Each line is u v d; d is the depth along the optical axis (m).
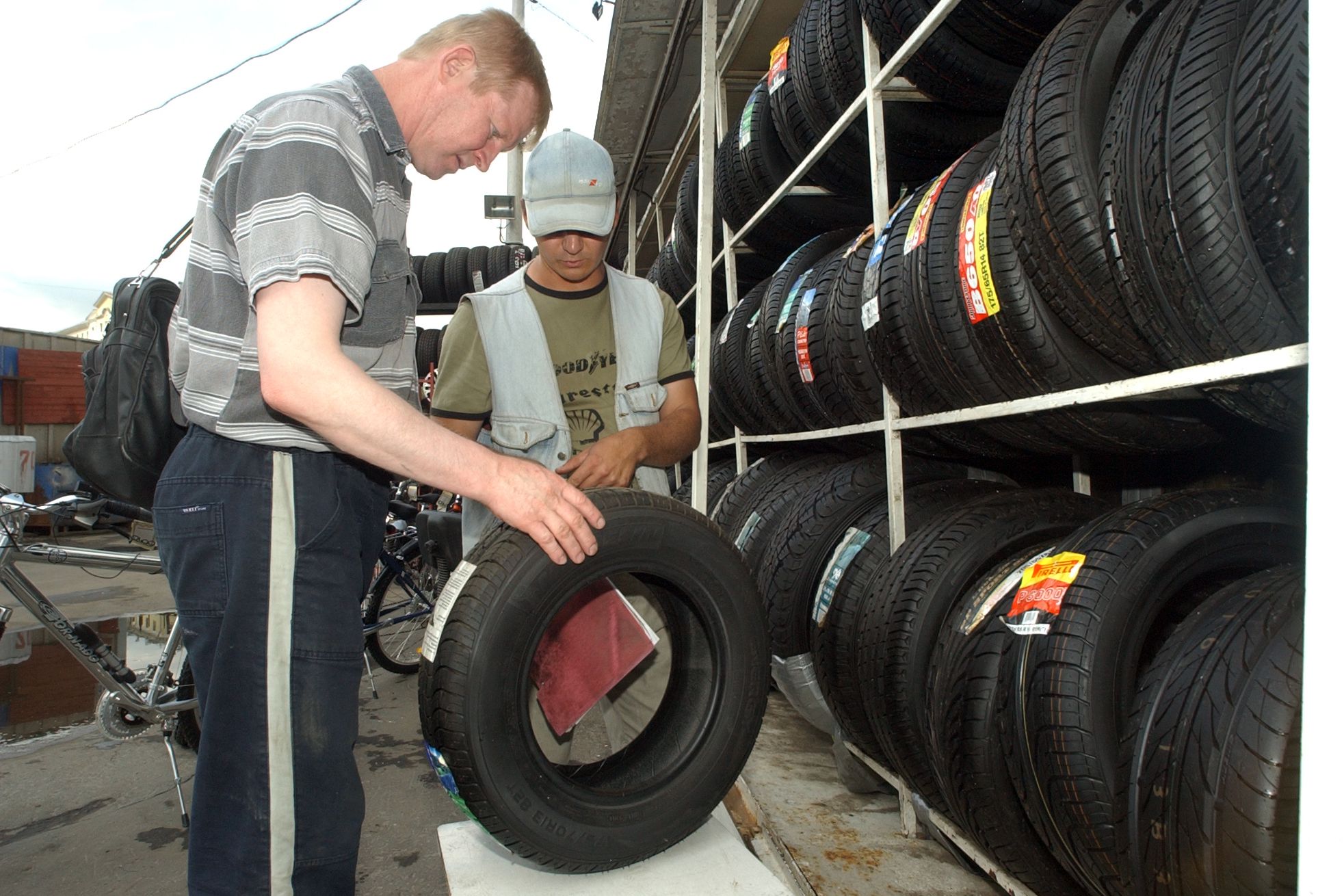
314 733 1.08
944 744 1.50
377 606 3.83
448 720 1.05
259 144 1.01
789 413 2.87
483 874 1.16
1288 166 0.91
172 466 1.12
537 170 1.63
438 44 1.21
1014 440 1.81
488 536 1.17
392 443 0.93
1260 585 1.07
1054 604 1.29
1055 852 1.34
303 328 0.93
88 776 2.83
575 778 1.30
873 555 2.04
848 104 2.40
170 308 1.55
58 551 2.63
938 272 1.66
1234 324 1.02
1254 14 0.97
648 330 1.82
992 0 1.75
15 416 10.62
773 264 4.15
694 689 1.35
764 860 1.81
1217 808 0.92
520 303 1.75
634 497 1.21
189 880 1.07
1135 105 1.12
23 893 2.10
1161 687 1.06
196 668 1.11
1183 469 2.16
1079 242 1.24
